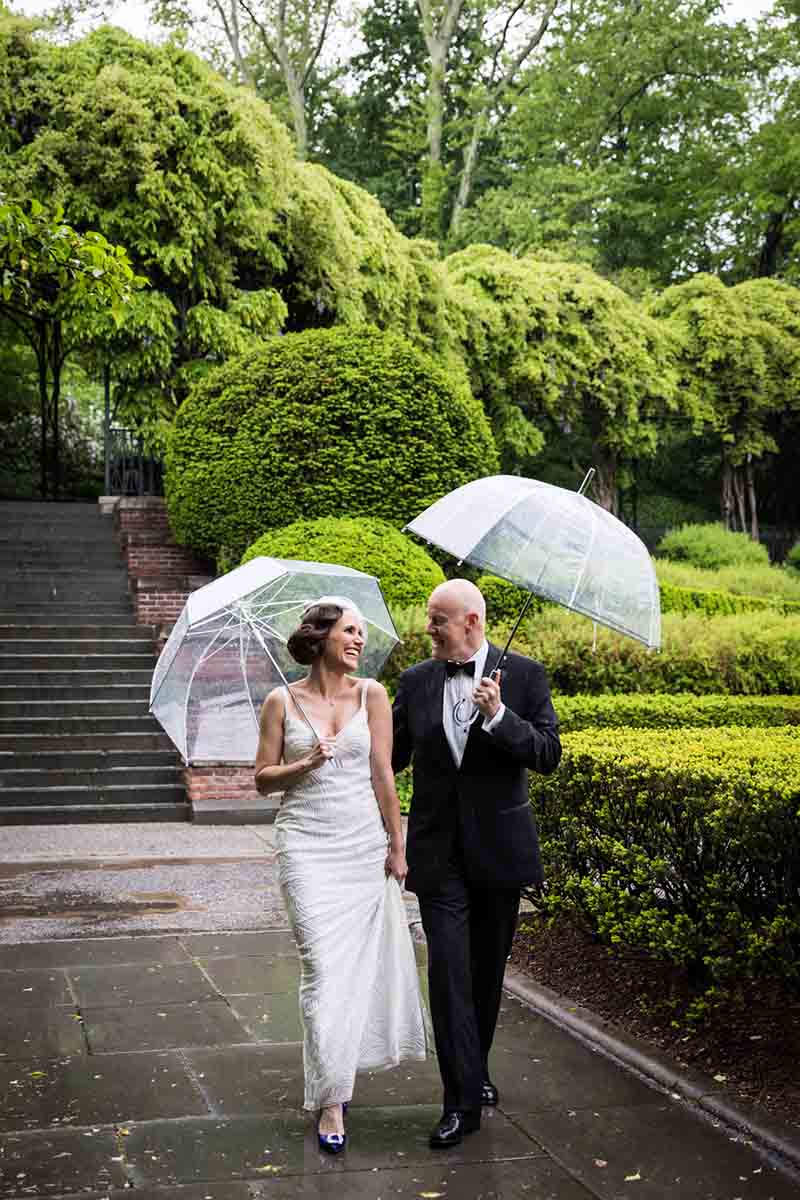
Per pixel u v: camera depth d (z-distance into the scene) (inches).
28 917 288.8
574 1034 203.8
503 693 168.1
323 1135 154.6
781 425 1214.3
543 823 239.5
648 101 1387.8
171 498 600.7
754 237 1368.1
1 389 988.6
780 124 1277.1
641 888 213.0
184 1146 154.8
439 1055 159.3
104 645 540.4
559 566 159.3
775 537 1216.2
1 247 319.6
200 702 194.2
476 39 1433.3
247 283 729.6
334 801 162.6
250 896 315.3
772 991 211.9
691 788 195.9
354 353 565.6
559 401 1019.3
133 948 258.8
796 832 178.9
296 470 555.2
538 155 1387.8
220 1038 198.1
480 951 170.1
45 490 832.3
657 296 1198.3
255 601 191.9
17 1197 139.3
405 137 1407.5
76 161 645.3
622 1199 141.4
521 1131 161.9
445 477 564.1
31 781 456.1
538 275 1012.5
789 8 1302.9
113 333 649.0
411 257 832.3
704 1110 169.6
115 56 668.7
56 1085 175.8
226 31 1347.2
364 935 161.8
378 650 195.8
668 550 1040.2
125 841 402.9
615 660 511.8
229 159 675.4
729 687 524.1
